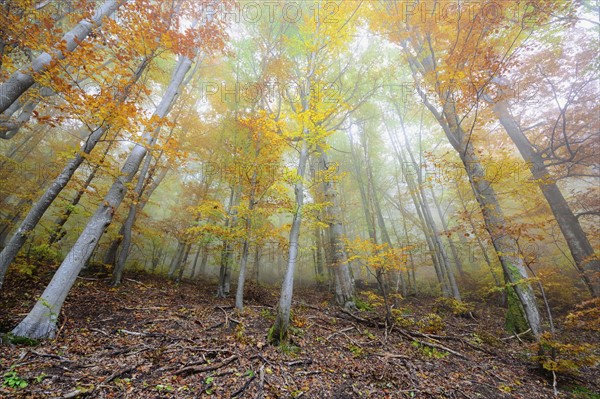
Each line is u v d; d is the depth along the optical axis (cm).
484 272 1380
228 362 434
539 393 446
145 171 999
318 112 599
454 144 816
